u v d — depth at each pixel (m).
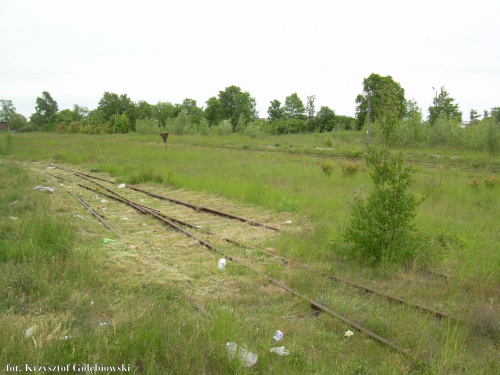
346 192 13.66
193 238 8.52
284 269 7.05
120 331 4.18
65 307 5.03
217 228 9.66
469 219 10.65
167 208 11.77
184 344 4.08
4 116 128.38
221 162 21.66
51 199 11.99
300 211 11.30
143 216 10.56
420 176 17.31
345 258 7.55
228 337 4.34
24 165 22.08
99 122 79.69
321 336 4.82
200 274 6.68
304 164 21.97
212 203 12.55
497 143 30.59
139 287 5.97
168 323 4.44
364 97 56.28
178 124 55.66
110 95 90.81
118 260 7.12
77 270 6.17
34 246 6.75
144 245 8.13
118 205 11.93
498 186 15.05
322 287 6.26
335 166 20.55
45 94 119.38
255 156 25.92
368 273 6.97
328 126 65.31
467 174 19.44
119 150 28.30
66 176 18.23
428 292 6.21
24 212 9.78
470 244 8.35
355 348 4.59
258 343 4.46
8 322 4.32
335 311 5.45
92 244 7.90
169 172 16.39
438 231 9.27
